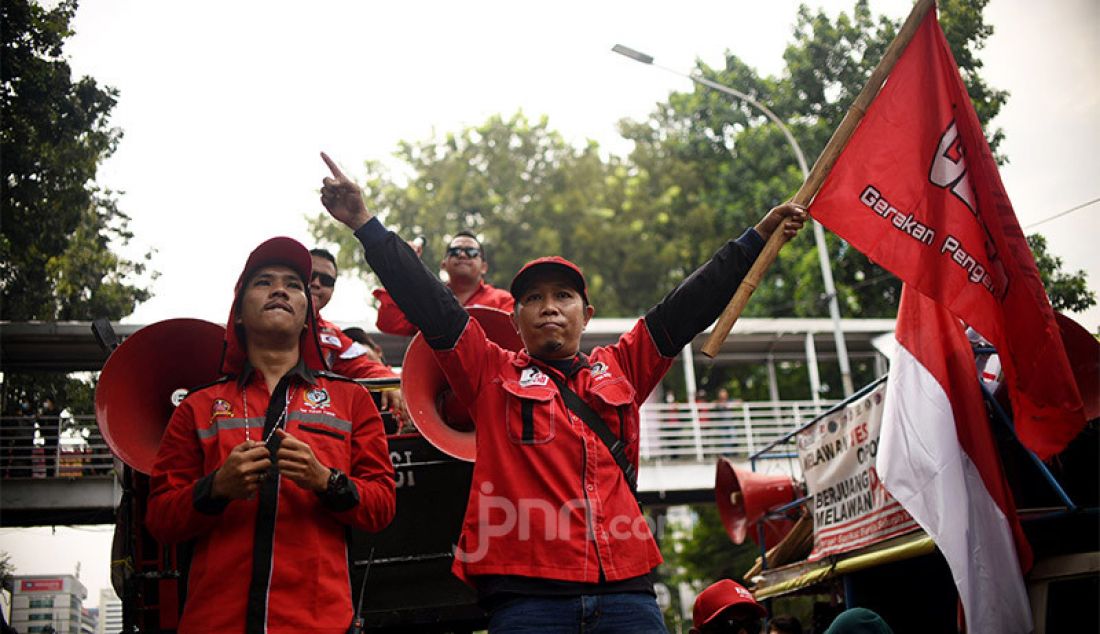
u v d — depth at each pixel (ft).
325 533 12.28
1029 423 17.78
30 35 35.04
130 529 16.31
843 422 27.53
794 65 54.85
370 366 22.24
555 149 107.04
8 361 45.60
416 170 103.76
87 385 47.70
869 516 25.68
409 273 12.42
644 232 103.14
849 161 17.47
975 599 19.17
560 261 12.96
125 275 43.06
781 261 81.25
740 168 87.81
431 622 17.29
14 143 36.76
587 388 12.49
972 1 28.14
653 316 13.30
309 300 13.96
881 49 52.39
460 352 12.46
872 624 19.60
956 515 19.57
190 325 16.52
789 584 30.83
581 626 11.04
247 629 11.44
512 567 11.24
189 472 12.55
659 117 108.37
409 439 18.04
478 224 102.78
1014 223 17.65
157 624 16.34
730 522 36.50
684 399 93.56
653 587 11.68
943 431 20.22
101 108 36.88
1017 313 17.52
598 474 11.86
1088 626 19.69
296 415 12.79
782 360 78.07
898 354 21.12
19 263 40.24
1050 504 23.95
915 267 17.26
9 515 42.42
